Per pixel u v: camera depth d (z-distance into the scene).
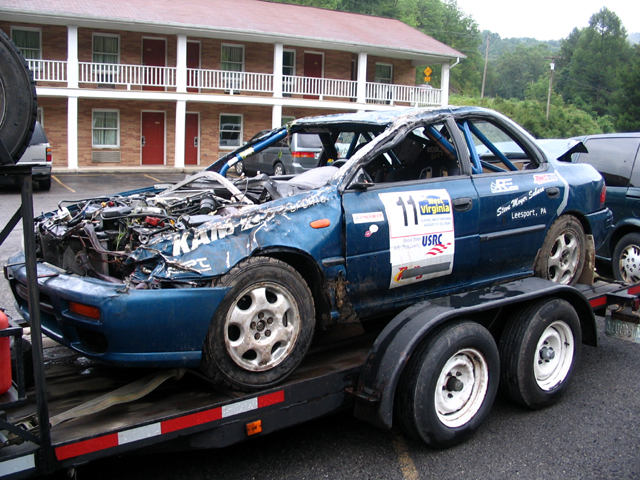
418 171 4.54
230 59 25.55
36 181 15.69
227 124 25.83
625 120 57.09
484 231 4.04
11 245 8.41
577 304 4.20
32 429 2.50
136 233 3.25
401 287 3.74
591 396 4.29
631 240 6.66
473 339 3.49
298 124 4.57
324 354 3.76
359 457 3.41
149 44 23.95
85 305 2.77
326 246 3.36
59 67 22.48
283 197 3.60
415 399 3.29
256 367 3.09
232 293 2.99
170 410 2.88
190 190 4.39
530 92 101.38
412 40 28.23
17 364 2.42
